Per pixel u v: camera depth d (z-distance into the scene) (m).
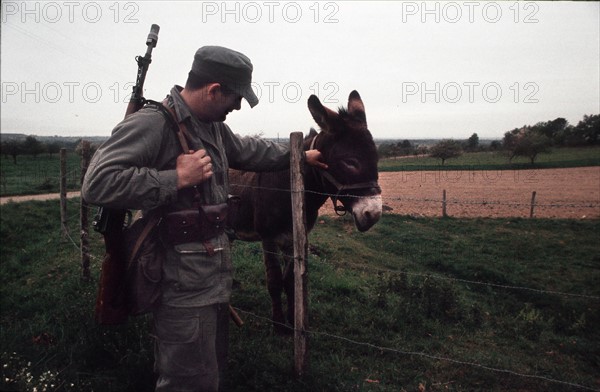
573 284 8.63
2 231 9.07
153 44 2.27
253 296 5.12
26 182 24.91
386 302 5.23
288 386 3.05
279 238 3.96
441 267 9.32
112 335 3.47
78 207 12.41
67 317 4.05
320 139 3.57
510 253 11.24
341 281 5.89
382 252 10.22
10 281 6.05
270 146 2.91
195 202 2.02
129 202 1.80
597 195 18.97
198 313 1.98
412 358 3.84
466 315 5.32
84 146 5.92
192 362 2.00
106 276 2.05
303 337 3.18
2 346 3.29
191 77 2.05
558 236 13.30
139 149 1.88
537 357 4.42
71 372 3.04
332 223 13.04
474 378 3.60
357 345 4.00
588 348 4.71
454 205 19.25
